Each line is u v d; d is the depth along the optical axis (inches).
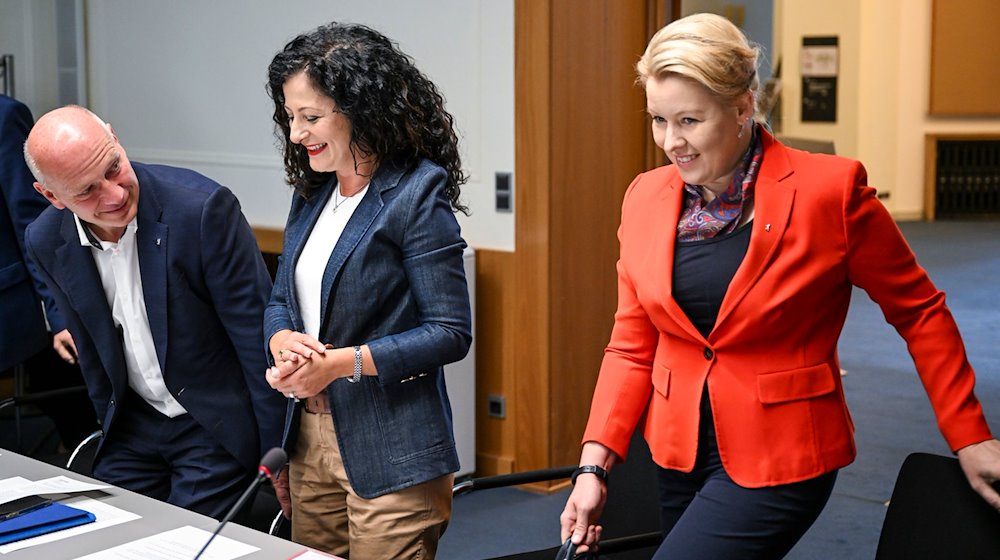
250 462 105.7
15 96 233.0
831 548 154.3
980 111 506.6
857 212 74.5
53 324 134.8
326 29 90.3
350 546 95.0
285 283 96.3
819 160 75.9
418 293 89.2
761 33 214.1
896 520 80.7
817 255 74.5
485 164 182.5
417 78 91.4
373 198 89.9
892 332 294.2
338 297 89.7
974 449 74.7
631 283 84.5
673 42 72.3
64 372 176.1
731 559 76.1
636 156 192.1
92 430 176.9
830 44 482.0
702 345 78.3
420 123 90.7
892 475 183.6
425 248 88.7
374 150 89.4
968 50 503.2
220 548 77.7
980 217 521.0
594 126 182.5
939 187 520.4
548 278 177.9
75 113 93.5
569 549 81.5
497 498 180.9
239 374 106.3
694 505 78.5
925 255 413.4
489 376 186.4
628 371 84.9
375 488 91.5
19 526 80.2
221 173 213.2
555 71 173.9
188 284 101.4
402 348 87.2
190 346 102.4
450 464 93.2
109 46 225.9
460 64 182.7
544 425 181.8
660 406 82.1
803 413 76.0
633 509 114.2
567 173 178.7
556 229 178.1
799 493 76.0
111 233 100.0
